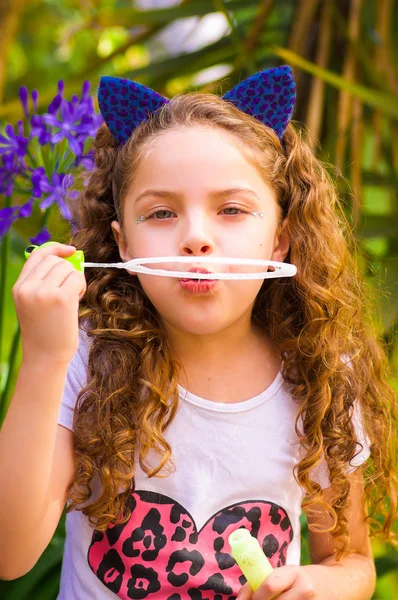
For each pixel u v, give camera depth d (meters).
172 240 1.10
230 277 1.04
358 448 1.28
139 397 1.17
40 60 3.91
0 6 2.72
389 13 2.36
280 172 1.24
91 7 3.61
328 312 1.28
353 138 2.26
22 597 1.53
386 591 2.08
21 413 1.00
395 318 1.94
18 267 2.11
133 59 3.35
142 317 1.21
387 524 1.35
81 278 1.03
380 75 2.31
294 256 1.28
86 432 1.13
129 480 1.13
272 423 1.20
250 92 1.25
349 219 2.10
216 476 1.16
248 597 1.06
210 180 1.09
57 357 1.00
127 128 1.26
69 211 1.45
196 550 1.14
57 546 1.60
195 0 2.53
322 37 2.32
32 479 1.00
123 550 1.14
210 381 1.19
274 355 1.26
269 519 1.17
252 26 2.41
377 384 1.39
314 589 1.06
